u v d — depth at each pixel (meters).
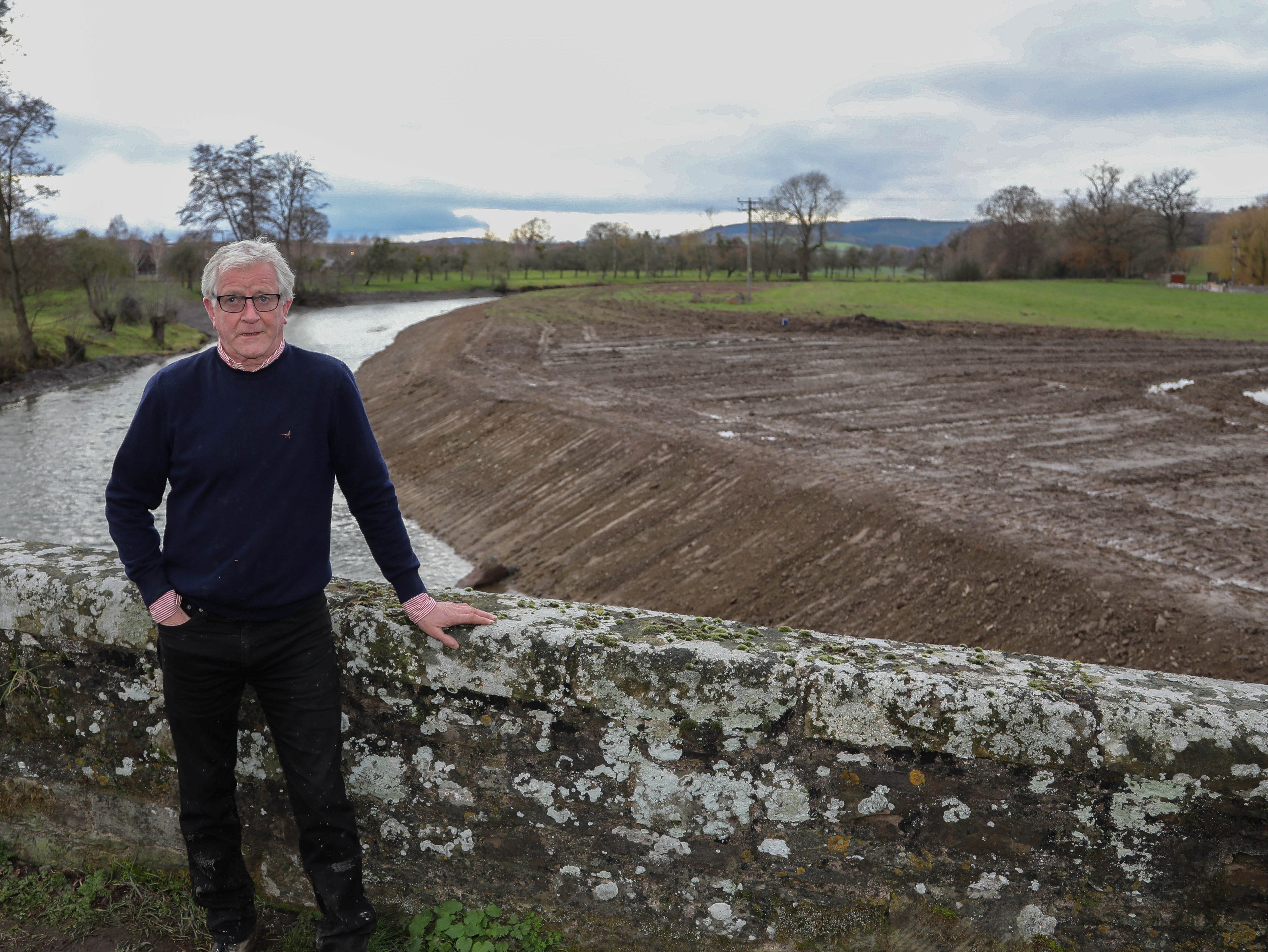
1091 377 28.14
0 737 2.83
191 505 2.13
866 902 2.23
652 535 14.97
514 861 2.45
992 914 2.16
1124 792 2.03
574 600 13.95
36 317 41.75
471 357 32.84
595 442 19.27
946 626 10.68
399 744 2.47
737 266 139.88
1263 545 12.03
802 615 11.80
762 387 26.09
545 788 2.38
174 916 2.60
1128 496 14.49
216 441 2.10
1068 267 103.69
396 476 21.92
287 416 2.13
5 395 34.91
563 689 2.29
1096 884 2.10
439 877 2.53
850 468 15.82
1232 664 8.77
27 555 2.80
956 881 2.17
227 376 2.13
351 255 126.81
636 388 25.92
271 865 2.67
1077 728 2.02
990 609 10.66
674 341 38.03
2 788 2.85
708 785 2.26
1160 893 2.07
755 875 2.29
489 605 2.51
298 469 2.14
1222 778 1.97
